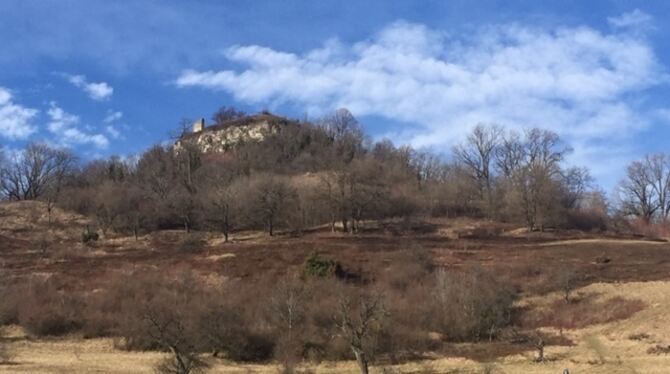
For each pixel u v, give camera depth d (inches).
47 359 1665.8
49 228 4060.0
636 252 2896.2
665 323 1845.5
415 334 1760.6
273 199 3828.7
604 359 1579.7
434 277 2331.4
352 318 1705.2
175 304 1982.0
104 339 1918.1
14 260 3058.6
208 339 1685.5
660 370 1432.1
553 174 4387.3
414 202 4313.5
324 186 4072.3
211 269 2669.8
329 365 1614.2
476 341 1863.9
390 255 2795.3
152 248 3361.2
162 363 1499.8
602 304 2080.5
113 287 2335.1
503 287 2151.8
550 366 1549.0
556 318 2026.3
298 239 3373.5
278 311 1843.0
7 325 2049.7
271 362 1667.1
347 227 3754.9
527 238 3440.0
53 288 2383.1
